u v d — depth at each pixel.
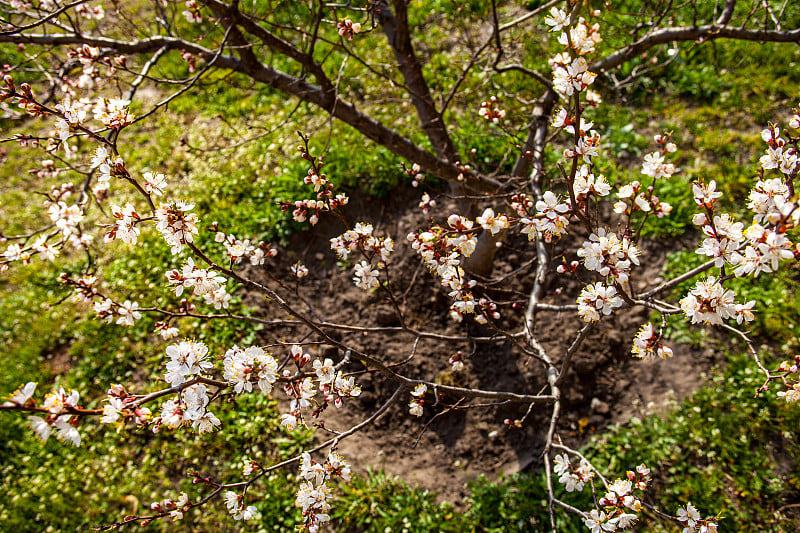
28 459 4.09
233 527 3.67
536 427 3.94
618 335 4.19
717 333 4.13
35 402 1.48
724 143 5.00
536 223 1.89
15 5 3.21
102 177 1.86
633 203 1.93
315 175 2.25
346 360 2.28
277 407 4.18
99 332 4.70
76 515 3.81
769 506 3.39
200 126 6.06
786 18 5.61
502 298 4.43
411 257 4.62
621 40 5.17
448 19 6.41
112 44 3.02
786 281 4.21
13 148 6.27
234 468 3.90
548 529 3.40
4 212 5.69
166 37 3.16
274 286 4.77
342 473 2.20
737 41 5.61
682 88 5.48
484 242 4.06
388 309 4.45
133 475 3.94
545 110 3.73
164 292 4.75
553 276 4.52
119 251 5.14
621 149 5.15
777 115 5.17
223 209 5.17
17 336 4.81
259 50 6.37
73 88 3.53
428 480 3.82
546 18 1.71
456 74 5.70
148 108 6.27
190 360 1.79
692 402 3.82
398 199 5.01
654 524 3.37
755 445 3.62
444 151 3.90
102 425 4.23
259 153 5.57
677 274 4.31
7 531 3.78
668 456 3.61
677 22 4.99
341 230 4.96
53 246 2.14
